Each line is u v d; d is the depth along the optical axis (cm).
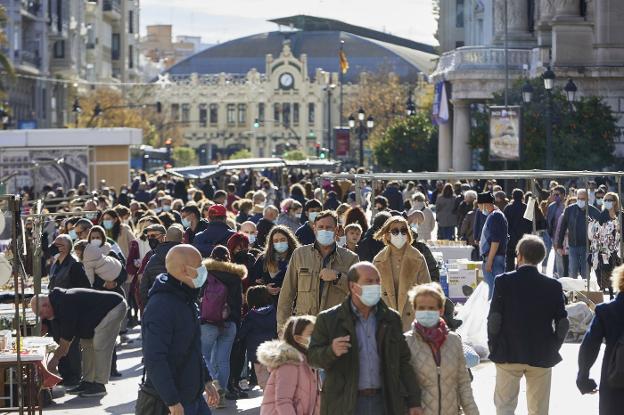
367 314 1691
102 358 2694
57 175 7712
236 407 2547
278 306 2327
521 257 2044
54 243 2908
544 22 9244
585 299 3422
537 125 7750
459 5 13862
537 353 2036
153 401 1781
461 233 4712
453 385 1756
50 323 2719
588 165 7725
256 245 3203
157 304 1731
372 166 15325
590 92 8706
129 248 3647
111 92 18412
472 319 2869
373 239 2619
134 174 10356
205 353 2550
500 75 9494
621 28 8788
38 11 15062
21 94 14762
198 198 4891
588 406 2458
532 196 3834
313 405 1725
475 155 9731
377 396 1688
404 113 17950
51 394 2616
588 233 3591
